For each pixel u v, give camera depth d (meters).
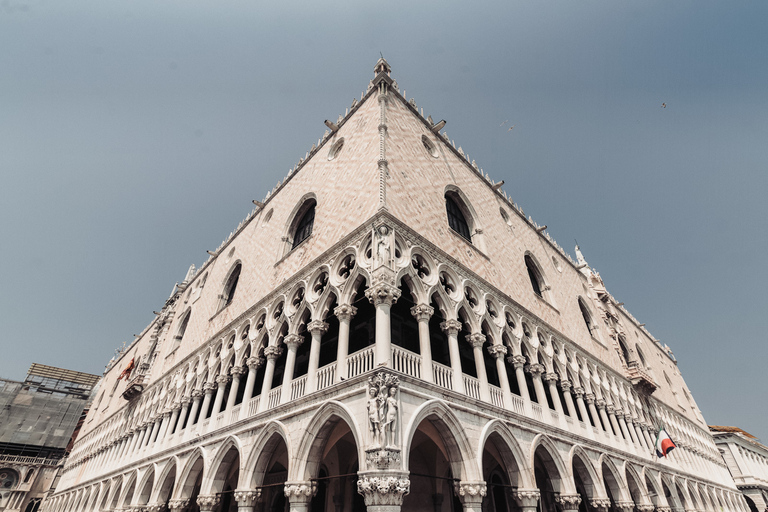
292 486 14.21
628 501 23.30
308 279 20.02
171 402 28.28
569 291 35.03
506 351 20.03
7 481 64.38
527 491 16.30
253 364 21.14
